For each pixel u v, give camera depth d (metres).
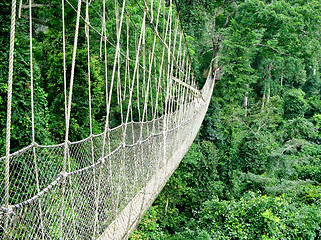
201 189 11.77
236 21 17.20
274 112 18.94
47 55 6.59
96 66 7.45
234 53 16.66
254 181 12.35
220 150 14.49
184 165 11.55
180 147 6.38
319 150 16.28
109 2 6.99
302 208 9.37
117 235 3.11
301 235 8.35
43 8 6.46
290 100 23.48
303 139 17.42
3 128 3.98
